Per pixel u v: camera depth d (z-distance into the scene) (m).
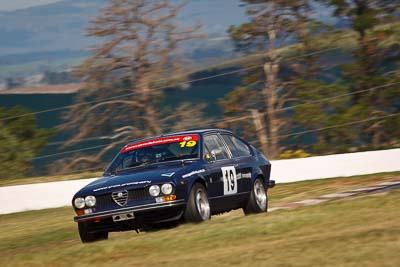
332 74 142.12
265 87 137.38
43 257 37.53
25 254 40.09
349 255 29.55
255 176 49.22
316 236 34.03
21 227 63.75
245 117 134.00
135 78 136.50
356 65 137.62
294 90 137.50
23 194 79.56
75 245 41.88
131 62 136.75
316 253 30.50
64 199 80.00
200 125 134.00
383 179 70.25
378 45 138.75
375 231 32.72
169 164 44.94
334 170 82.69
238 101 135.88
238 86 138.38
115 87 137.12
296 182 79.88
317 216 38.69
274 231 36.91
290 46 140.75
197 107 135.00
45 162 137.38
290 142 133.12
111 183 43.06
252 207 48.84
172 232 39.16
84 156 136.25
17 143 134.38
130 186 42.38
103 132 136.50
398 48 139.12
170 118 134.50
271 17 140.12
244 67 139.38
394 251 29.36
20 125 138.75
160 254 34.97
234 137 49.75
